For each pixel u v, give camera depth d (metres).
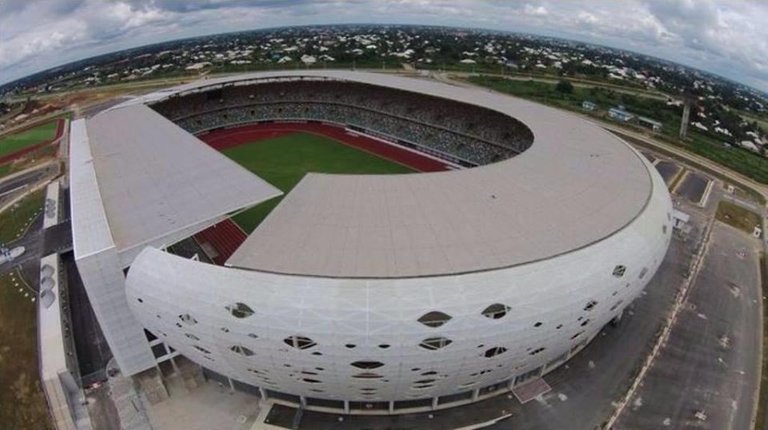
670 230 41.75
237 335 29.53
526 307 29.88
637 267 35.16
